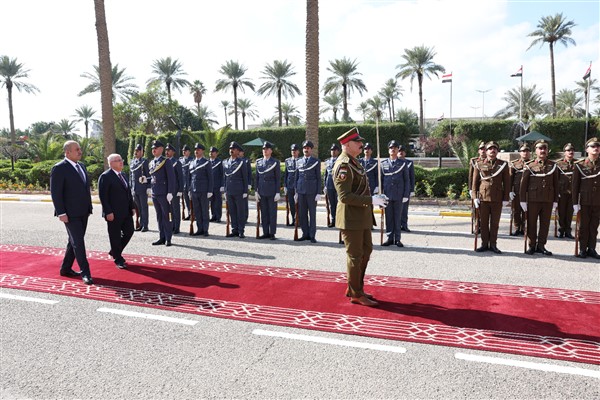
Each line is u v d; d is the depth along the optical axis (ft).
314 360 12.73
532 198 25.22
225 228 35.99
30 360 12.89
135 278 20.85
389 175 27.81
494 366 12.30
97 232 33.58
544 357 12.74
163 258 24.89
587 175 24.32
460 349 13.32
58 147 97.04
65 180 20.15
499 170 25.52
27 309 16.89
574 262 23.81
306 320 15.60
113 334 14.62
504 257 24.99
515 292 18.49
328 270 22.16
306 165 29.53
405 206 33.68
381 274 21.44
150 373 12.09
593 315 15.80
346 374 11.94
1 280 20.58
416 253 26.05
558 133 104.06
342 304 17.17
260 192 30.60
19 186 75.20
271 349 13.43
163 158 28.45
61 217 19.90
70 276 21.27
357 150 17.20
